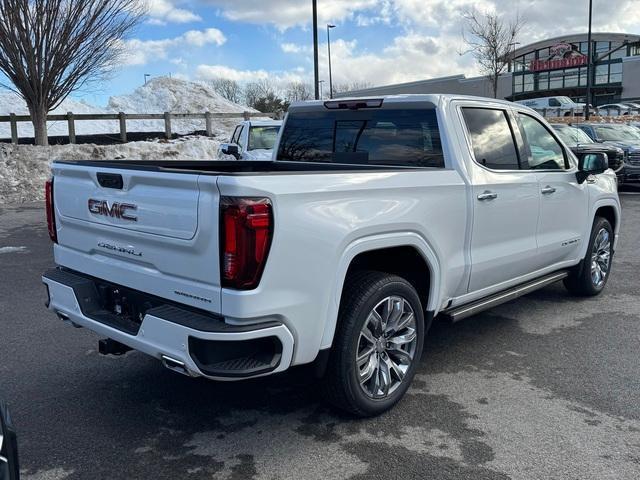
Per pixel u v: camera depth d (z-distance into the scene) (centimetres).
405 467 328
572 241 576
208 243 304
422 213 389
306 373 452
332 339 344
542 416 386
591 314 595
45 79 1728
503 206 465
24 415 385
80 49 1747
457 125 440
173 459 337
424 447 349
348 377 357
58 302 401
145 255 342
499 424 375
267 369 312
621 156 1548
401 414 389
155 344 324
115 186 354
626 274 751
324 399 376
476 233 442
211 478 319
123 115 2189
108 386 430
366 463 333
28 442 353
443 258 412
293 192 313
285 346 318
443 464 331
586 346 510
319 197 328
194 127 2842
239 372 304
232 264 298
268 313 308
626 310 607
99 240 376
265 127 1333
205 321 308
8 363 470
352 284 363
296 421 380
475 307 461
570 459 336
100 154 1775
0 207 1379
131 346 344
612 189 641
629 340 524
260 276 302
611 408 397
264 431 368
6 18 1608
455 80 5897
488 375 451
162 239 327
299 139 528
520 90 6356
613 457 338
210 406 400
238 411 394
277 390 424
